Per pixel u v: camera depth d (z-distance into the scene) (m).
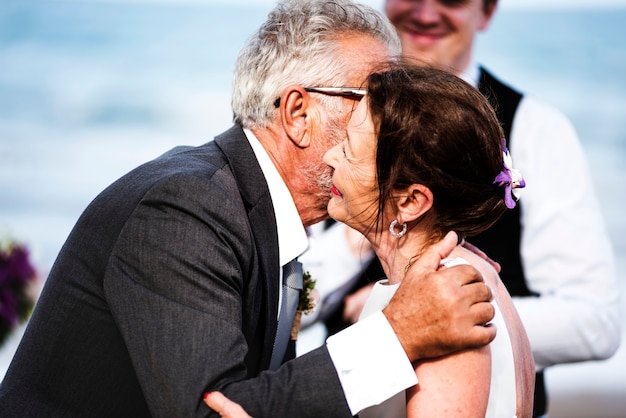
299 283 2.55
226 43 18.42
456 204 2.04
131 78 17.30
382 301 2.16
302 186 2.38
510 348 2.02
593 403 6.63
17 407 2.26
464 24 3.61
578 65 17.66
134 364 2.04
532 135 3.41
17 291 3.49
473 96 2.01
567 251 3.32
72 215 12.89
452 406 1.90
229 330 2.02
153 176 2.21
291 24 2.37
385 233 2.15
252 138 2.38
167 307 2.03
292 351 2.67
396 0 3.65
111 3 18.58
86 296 2.20
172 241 2.08
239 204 2.23
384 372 1.94
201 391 1.94
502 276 3.37
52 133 15.97
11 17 18.36
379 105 2.03
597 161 14.98
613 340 3.31
